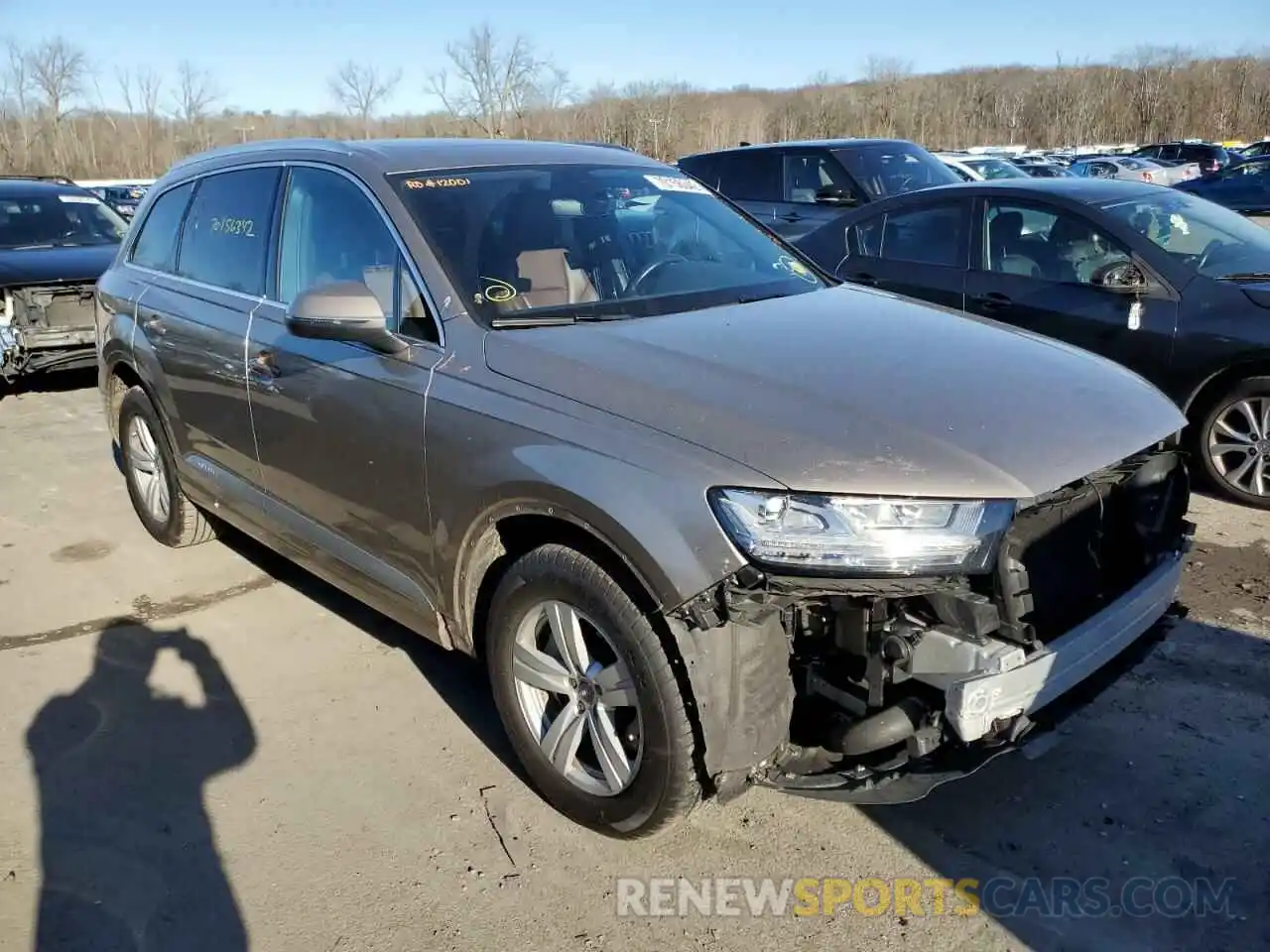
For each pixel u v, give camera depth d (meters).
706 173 10.77
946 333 3.21
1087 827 2.91
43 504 5.83
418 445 3.06
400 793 3.14
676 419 2.55
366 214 3.48
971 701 2.36
